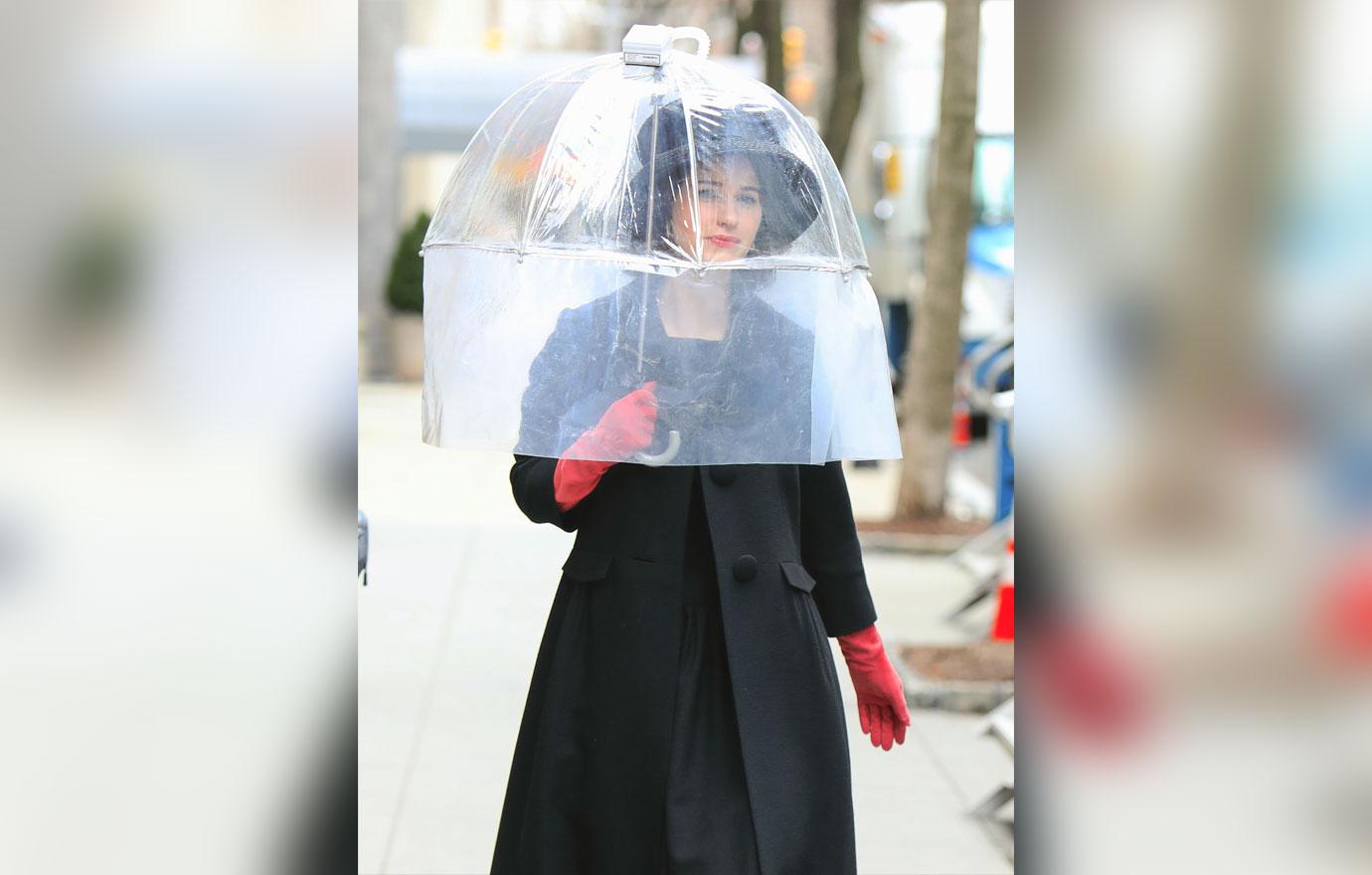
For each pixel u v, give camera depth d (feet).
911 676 66.13
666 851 29.58
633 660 30.09
